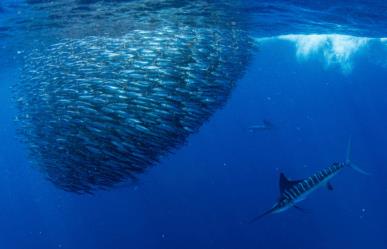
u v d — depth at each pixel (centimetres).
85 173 862
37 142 931
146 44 1030
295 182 804
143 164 850
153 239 3095
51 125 902
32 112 957
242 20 1515
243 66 1380
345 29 1814
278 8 1374
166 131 865
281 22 1645
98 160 840
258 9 1377
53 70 1030
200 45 1114
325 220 3052
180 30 1205
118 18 1369
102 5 1239
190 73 984
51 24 1469
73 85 932
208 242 2861
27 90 1057
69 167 876
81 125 852
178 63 988
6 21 1438
